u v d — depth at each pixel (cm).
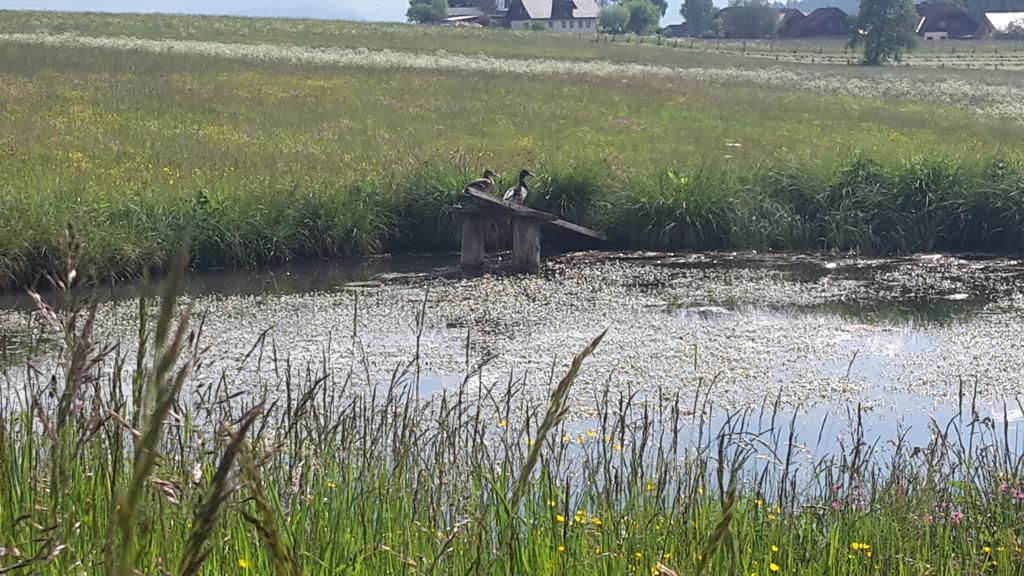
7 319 1384
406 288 1662
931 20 13300
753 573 529
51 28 6575
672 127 3183
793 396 1099
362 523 518
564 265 1867
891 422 1013
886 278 1772
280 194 1920
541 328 1401
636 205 2034
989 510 650
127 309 1445
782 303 1577
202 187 1955
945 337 1370
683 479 704
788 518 635
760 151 2642
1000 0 15200
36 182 1947
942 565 584
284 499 543
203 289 1628
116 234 1670
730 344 1320
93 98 3328
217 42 6238
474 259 1844
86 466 478
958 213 2034
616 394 1086
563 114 3412
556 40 8525
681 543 536
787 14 13225
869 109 3922
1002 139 3103
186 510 439
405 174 2103
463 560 486
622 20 14762
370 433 709
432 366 1192
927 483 675
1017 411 1057
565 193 2078
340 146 2616
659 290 1662
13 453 489
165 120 2992
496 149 2591
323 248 1886
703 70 5978
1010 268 1858
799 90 4719
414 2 15388
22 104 3119
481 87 4150
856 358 1262
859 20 8025
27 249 1570
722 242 2027
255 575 441
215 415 669
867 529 621
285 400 976
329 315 1462
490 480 573
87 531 411
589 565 521
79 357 319
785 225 2025
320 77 4272
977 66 7756
